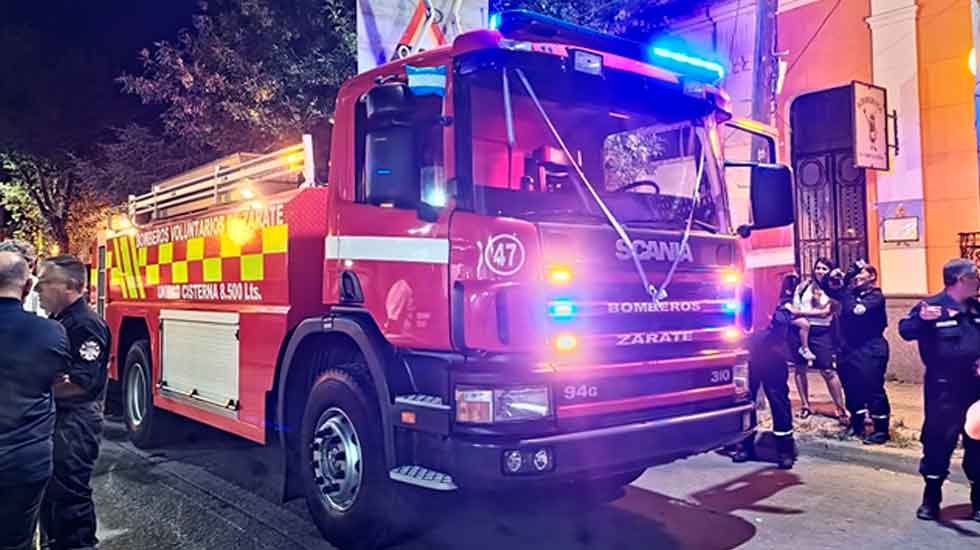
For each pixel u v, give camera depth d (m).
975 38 6.96
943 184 10.41
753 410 5.05
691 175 5.23
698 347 4.76
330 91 13.08
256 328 5.93
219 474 7.05
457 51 4.32
